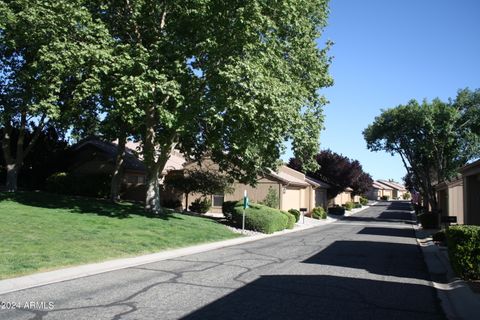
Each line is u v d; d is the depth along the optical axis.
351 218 44.91
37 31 17.11
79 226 16.36
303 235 23.38
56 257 11.56
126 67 17.67
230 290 9.01
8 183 25.19
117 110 17.44
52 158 32.06
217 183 29.75
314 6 22.70
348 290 9.38
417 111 40.97
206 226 21.58
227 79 17.39
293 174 44.00
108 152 33.75
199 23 19.16
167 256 13.88
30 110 19.16
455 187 28.33
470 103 42.28
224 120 19.66
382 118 43.53
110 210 21.38
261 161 25.31
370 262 13.62
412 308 8.08
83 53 16.41
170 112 18.98
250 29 17.94
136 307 7.49
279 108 17.83
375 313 7.62
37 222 15.91
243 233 22.03
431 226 29.30
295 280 10.26
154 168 22.84
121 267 11.63
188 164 36.69
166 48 19.06
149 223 19.34
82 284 9.30
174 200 33.44
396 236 23.61
